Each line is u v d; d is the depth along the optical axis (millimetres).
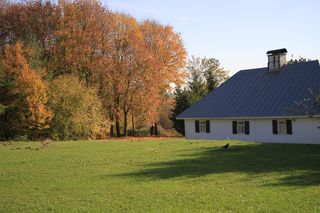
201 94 67125
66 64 54031
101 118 49594
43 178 16641
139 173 17531
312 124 34125
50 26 54719
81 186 14781
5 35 54250
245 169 18016
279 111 36188
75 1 55344
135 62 56938
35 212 11211
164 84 62062
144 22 62375
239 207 11172
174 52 63094
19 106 43531
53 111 44812
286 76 40062
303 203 11352
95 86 54719
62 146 31781
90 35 54344
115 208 11453
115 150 27781
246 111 38875
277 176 15906
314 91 34094
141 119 59250
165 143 33406
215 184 14648
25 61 44188
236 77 44906
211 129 42125
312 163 19484
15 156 24656
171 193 13234
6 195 13484
